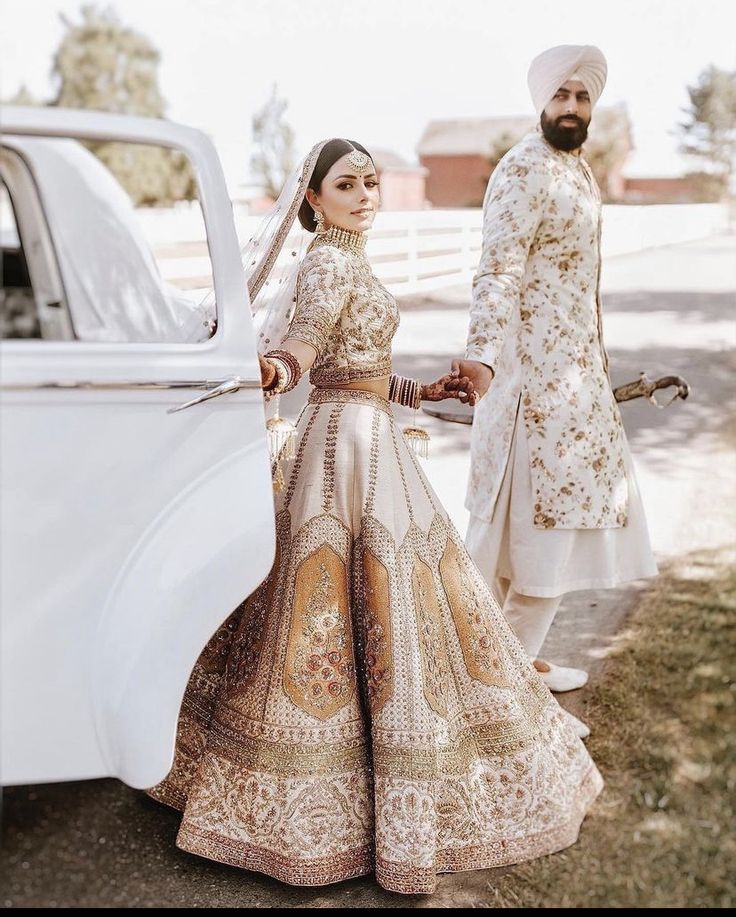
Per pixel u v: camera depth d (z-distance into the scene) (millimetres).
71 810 2672
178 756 2631
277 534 2514
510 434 3023
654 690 3463
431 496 2627
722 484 5934
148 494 2148
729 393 8094
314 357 2393
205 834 2410
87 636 2135
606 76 2951
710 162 43281
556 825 2543
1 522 2064
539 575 3020
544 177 2902
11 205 2123
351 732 2428
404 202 44938
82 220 2152
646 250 19250
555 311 2979
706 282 14664
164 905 2326
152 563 2143
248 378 2211
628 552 3197
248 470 2219
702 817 2740
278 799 2377
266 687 2420
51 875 2406
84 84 36344
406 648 2396
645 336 10398
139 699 2135
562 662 3676
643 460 6453
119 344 2135
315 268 2465
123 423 2121
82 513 2107
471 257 12875
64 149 2125
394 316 2586
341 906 2350
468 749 2494
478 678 2545
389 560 2436
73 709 2150
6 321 2094
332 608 2438
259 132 37094
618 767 2977
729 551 4859
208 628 2189
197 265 2357
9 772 2146
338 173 2512
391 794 2338
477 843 2465
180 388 2146
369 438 2516
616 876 2479
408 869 2309
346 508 2484
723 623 4039
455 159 48969
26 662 2113
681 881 2467
